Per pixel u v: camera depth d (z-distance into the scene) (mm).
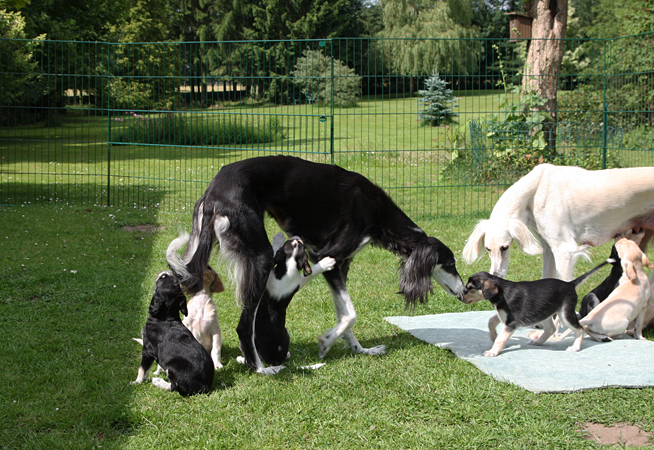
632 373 3850
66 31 21281
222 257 3902
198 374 3572
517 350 4434
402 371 4023
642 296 4508
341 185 4258
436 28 36781
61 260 6922
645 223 5023
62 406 3428
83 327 4848
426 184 12750
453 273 4562
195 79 13219
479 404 3453
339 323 4328
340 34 43281
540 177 5035
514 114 11875
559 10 12258
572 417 3271
